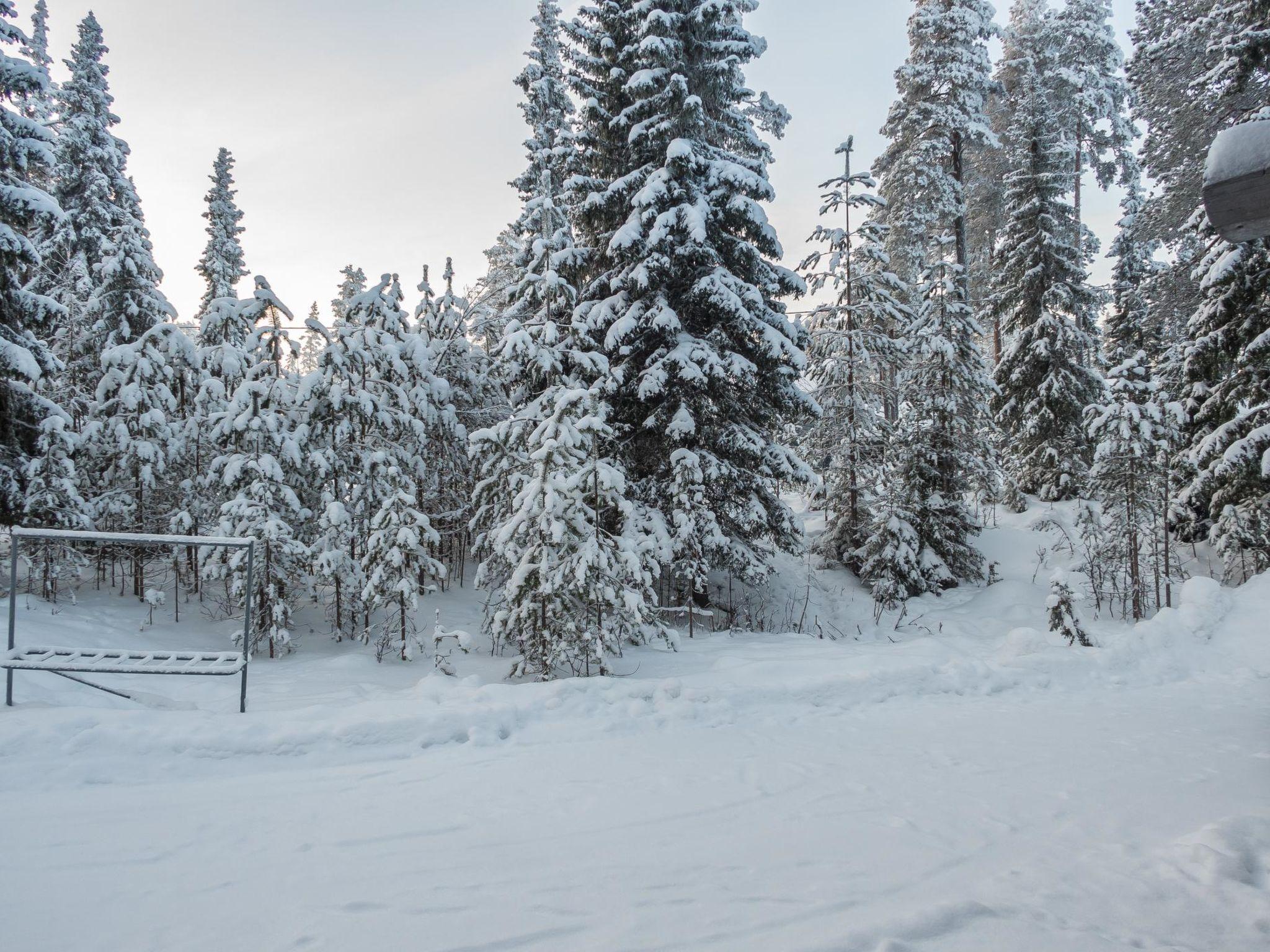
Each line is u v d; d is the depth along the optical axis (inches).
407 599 329.1
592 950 99.7
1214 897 114.7
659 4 476.7
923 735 221.1
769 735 219.5
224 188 863.7
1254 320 520.7
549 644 282.8
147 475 407.8
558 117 668.7
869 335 662.5
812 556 699.4
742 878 123.3
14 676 219.5
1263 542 533.6
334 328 423.5
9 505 375.2
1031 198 805.9
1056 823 149.4
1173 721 239.8
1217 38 613.3
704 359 455.2
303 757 181.3
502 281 864.3
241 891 115.9
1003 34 922.7
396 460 449.1
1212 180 99.3
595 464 293.9
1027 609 545.6
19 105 761.6
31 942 100.3
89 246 690.2
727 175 468.1
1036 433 782.5
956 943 101.7
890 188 933.2
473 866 126.5
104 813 145.1
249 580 212.7
